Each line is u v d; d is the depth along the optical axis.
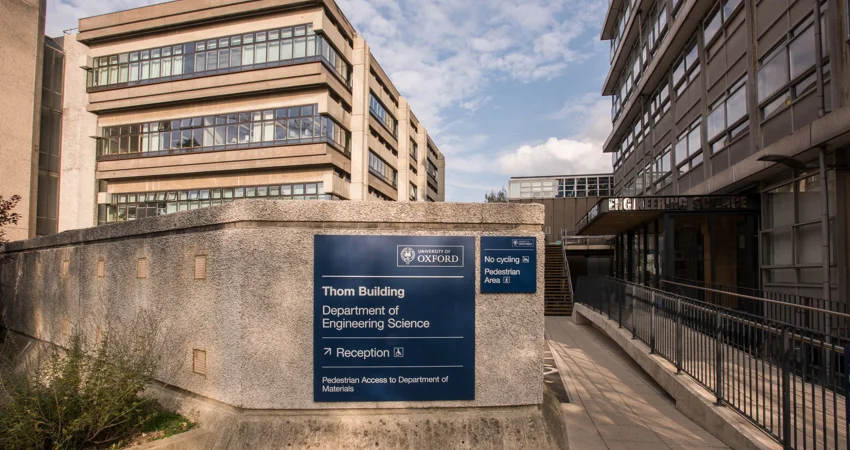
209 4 27.83
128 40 29.95
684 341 6.72
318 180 27.36
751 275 12.80
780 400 4.45
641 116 23.83
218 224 4.79
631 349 8.98
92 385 4.64
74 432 4.41
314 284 4.42
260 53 27.41
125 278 6.12
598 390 7.30
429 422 4.36
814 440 3.83
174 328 5.23
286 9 27.05
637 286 9.23
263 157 27.48
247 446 4.19
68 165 31.39
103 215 31.05
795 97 10.13
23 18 25.81
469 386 4.45
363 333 4.42
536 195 43.50
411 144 46.75
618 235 24.12
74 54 32.09
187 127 28.97
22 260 9.62
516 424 4.39
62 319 7.70
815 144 8.80
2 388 4.74
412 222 4.53
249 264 4.44
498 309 4.51
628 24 23.58
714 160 14.72
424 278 4.48
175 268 5.29
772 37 11.03
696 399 5.75
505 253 4.54
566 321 16.92
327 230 4.47
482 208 4.58
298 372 4.38
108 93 29.94
